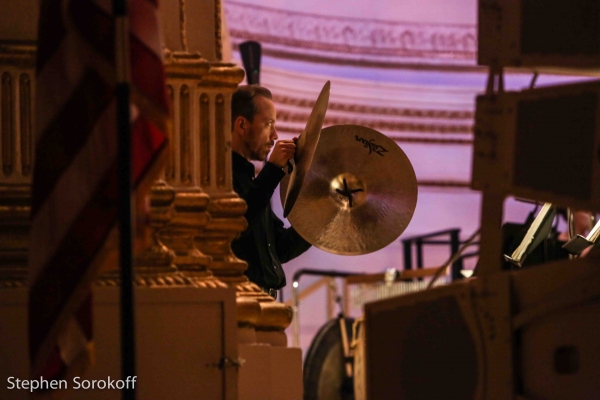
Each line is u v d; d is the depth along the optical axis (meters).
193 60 9.88
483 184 7.72
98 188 7.54
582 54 7.57
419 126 30.66
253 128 13.29
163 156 7.84
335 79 29.11
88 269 7.48
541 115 7.55
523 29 7.66
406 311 7.96
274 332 11.05
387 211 14.01
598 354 7.28
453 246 24.55
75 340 7.52
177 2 10.02
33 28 9.30
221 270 10.61
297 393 10.73
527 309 7.50
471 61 31.08
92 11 7.64
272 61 28.28
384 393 8.00
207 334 9.01
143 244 7.76
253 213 11.71
